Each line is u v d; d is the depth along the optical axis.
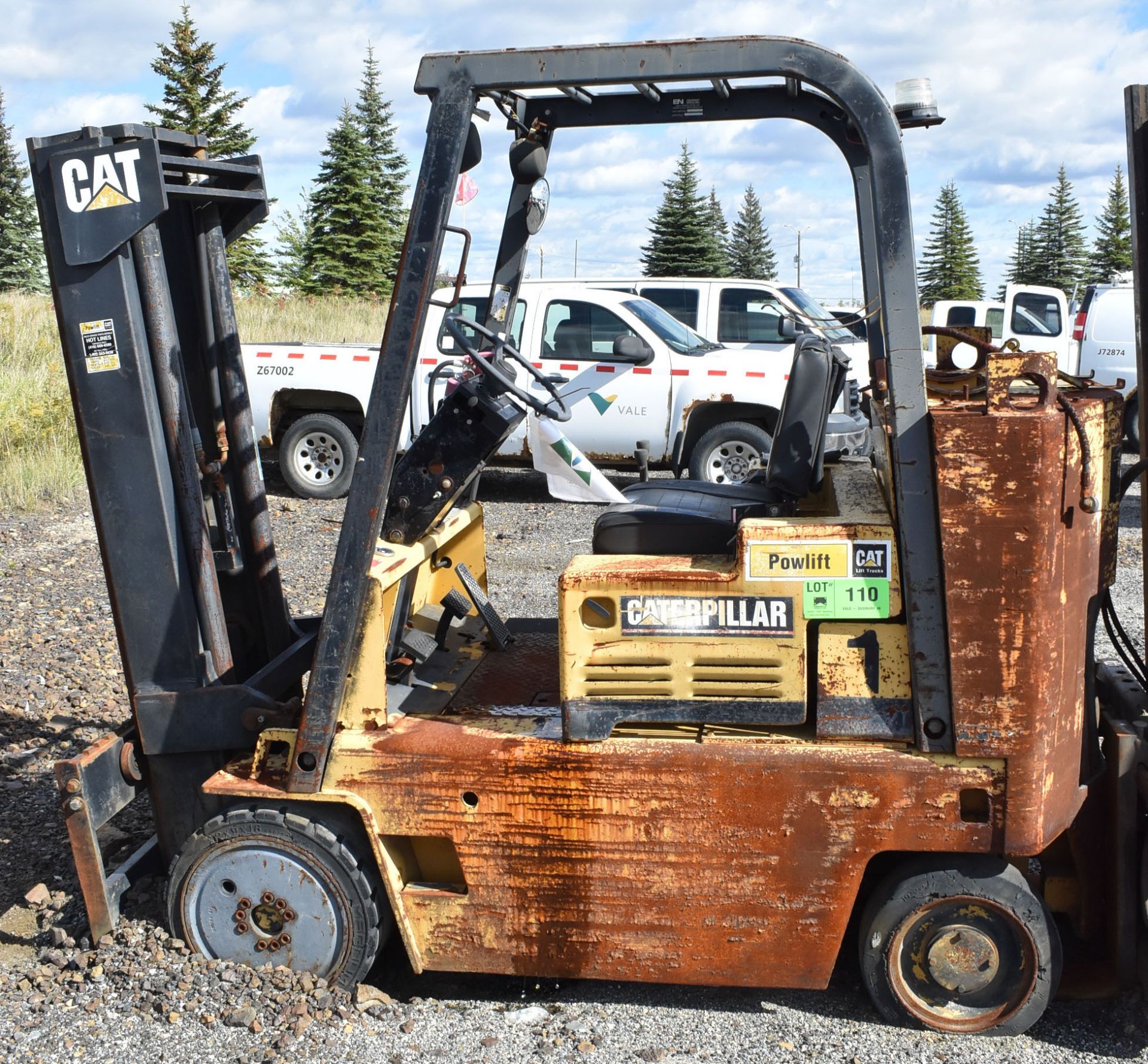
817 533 2.99
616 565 3.17
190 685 3.63
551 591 7.94
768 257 58.31
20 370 14.70
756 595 3.03
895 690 3.03
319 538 10.02
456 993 3.62
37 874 4.32
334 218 40.75
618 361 11.28
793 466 3.41
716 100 3.59
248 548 4.19
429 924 3.33
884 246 2.83
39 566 8.87
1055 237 63.41
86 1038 3.19
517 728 3.29
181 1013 3.27
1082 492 2.89
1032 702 2.91
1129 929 3.30
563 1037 3.25
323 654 3.23
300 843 3.30
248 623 4.27
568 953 3.27
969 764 2.98
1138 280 3.34
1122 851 3.28
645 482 3.98
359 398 11.81
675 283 12.83
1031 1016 3.20
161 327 3.51
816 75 2.82
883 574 2.98
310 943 3.38
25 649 6.86
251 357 12.08
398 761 3.21
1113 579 3.52
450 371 3.65
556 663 3.96
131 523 3.54
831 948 3.14
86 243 3.38
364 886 3.30
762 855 3.09
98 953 3.52
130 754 3.69
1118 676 3.76
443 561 4.34
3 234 42.88
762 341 12.61
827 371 3.44
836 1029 3.29
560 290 11.48
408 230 3.03
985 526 2.85
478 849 3.22
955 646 2.91
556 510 11.30
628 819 3.12
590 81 2.92
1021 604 2.87
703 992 3.53
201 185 3.91
